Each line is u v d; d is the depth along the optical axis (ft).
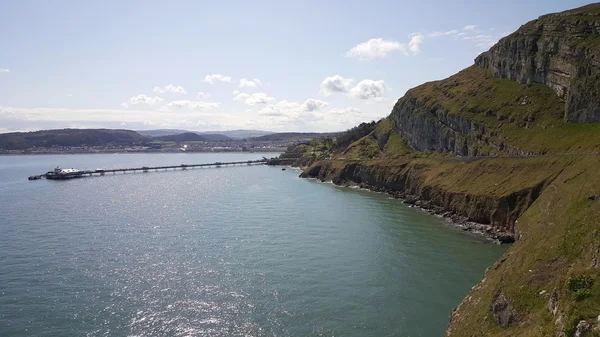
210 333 157.99
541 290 118.73
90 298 188.65
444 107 547.08
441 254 248.93
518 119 422.00
